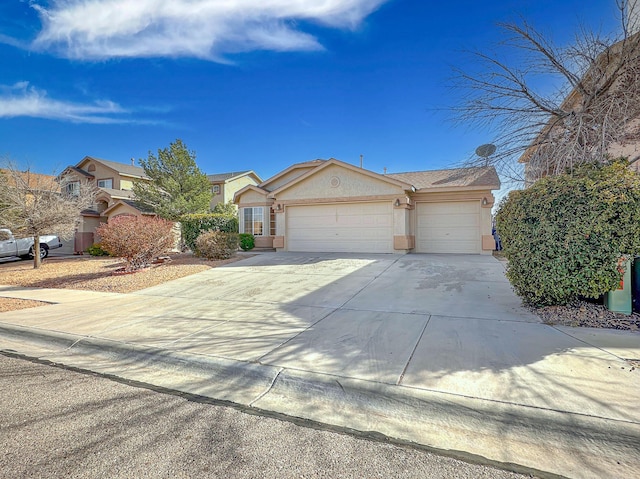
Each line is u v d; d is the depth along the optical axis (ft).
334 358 13.30
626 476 7.32
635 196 15.42
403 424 9.66
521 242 18.04
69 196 50.80
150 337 16.99
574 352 12.80
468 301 21.15
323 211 49.93
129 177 89.81
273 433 9.29
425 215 47.88
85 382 13.01
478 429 9.22
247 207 59.77
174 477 7.53
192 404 11.11
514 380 10.74
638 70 21.95
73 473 7.72
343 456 8.21
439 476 7.43
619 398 9.50
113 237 35.70
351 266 35.27
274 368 12.64
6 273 42.98
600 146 21.70
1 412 10.63
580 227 16.07
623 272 16.38
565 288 16.78
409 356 13.10
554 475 7.41
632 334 14.55
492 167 27.07
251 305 22.71
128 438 9.11
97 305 24.67
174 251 61.31
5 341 18.52
